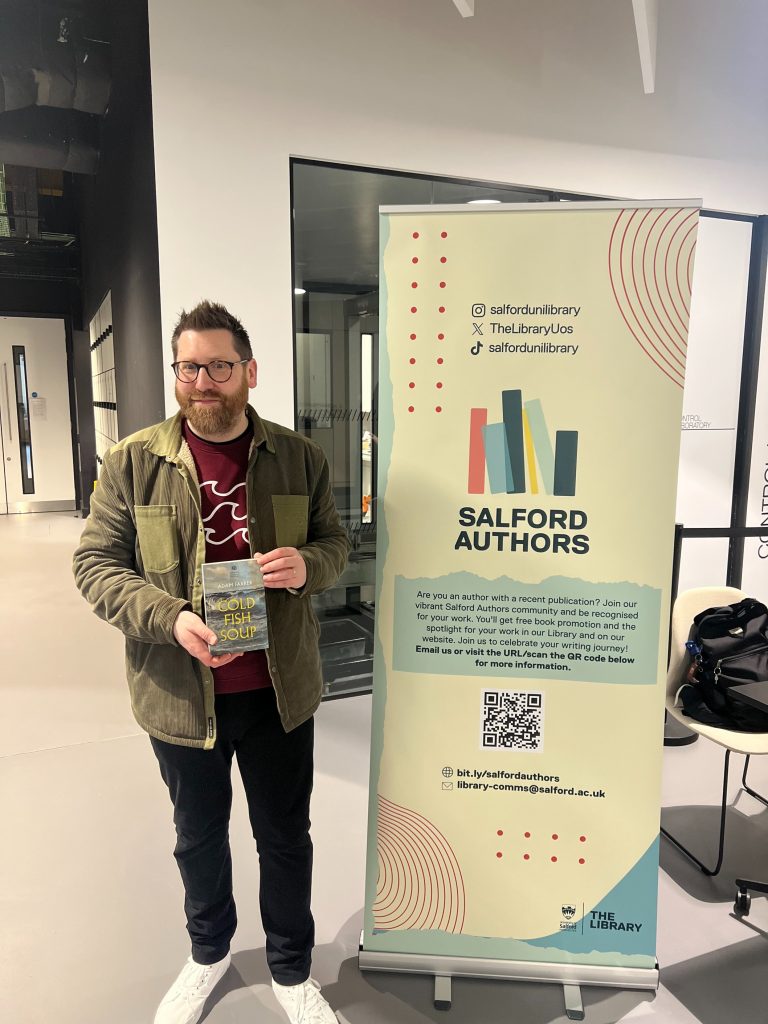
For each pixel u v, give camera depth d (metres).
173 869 2.13
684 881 2.11
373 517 3.56
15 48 3.58
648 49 2.82
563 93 3.34
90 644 4.15
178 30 2.64
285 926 1.57
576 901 1.69
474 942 1.73
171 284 2.78
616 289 1.51
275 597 1.46
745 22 3.56
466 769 1.68
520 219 1.51
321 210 3.07
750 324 3.86
